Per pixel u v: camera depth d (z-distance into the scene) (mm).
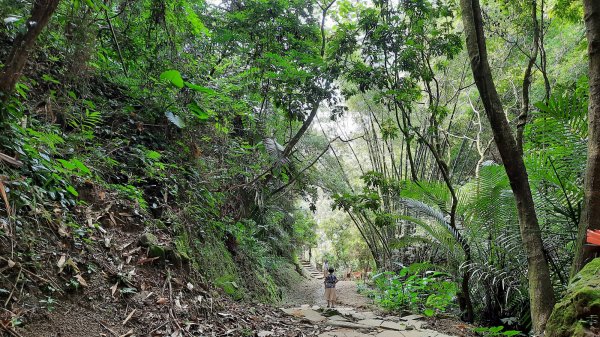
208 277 3949
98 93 3990
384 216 4945
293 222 9844
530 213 3266
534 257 3180
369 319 4344
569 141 3578
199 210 4492
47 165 2607
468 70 8258
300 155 8891
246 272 5871
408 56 4586
